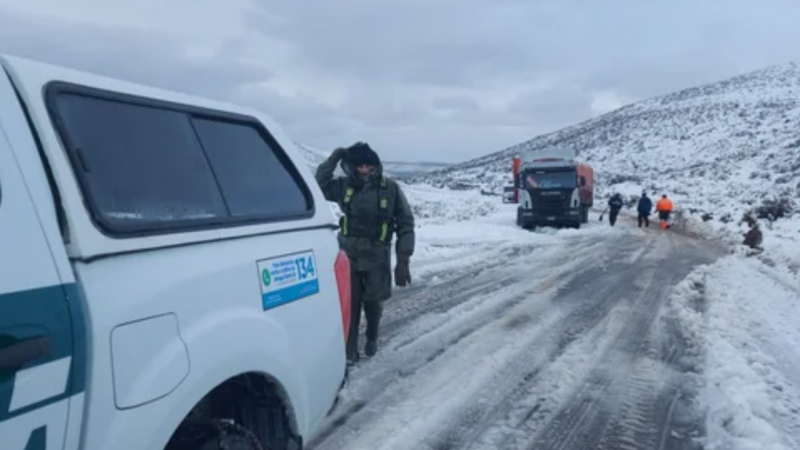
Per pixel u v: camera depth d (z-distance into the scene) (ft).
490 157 548.31
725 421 14.88
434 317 25.50
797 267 42.16
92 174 6.76
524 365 19.36
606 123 511.81
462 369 18.71
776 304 29.32
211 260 7.89
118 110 7.48
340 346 10.55
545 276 37.45
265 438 9.25
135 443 6.52
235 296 8.11
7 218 5.70
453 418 15.11
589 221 110.11
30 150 6.17
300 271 9.60
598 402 16.38
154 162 7.70
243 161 9.36
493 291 31.81
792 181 189.57
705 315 26.40
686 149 360.48
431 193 206.08
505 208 142.61
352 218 18.38
